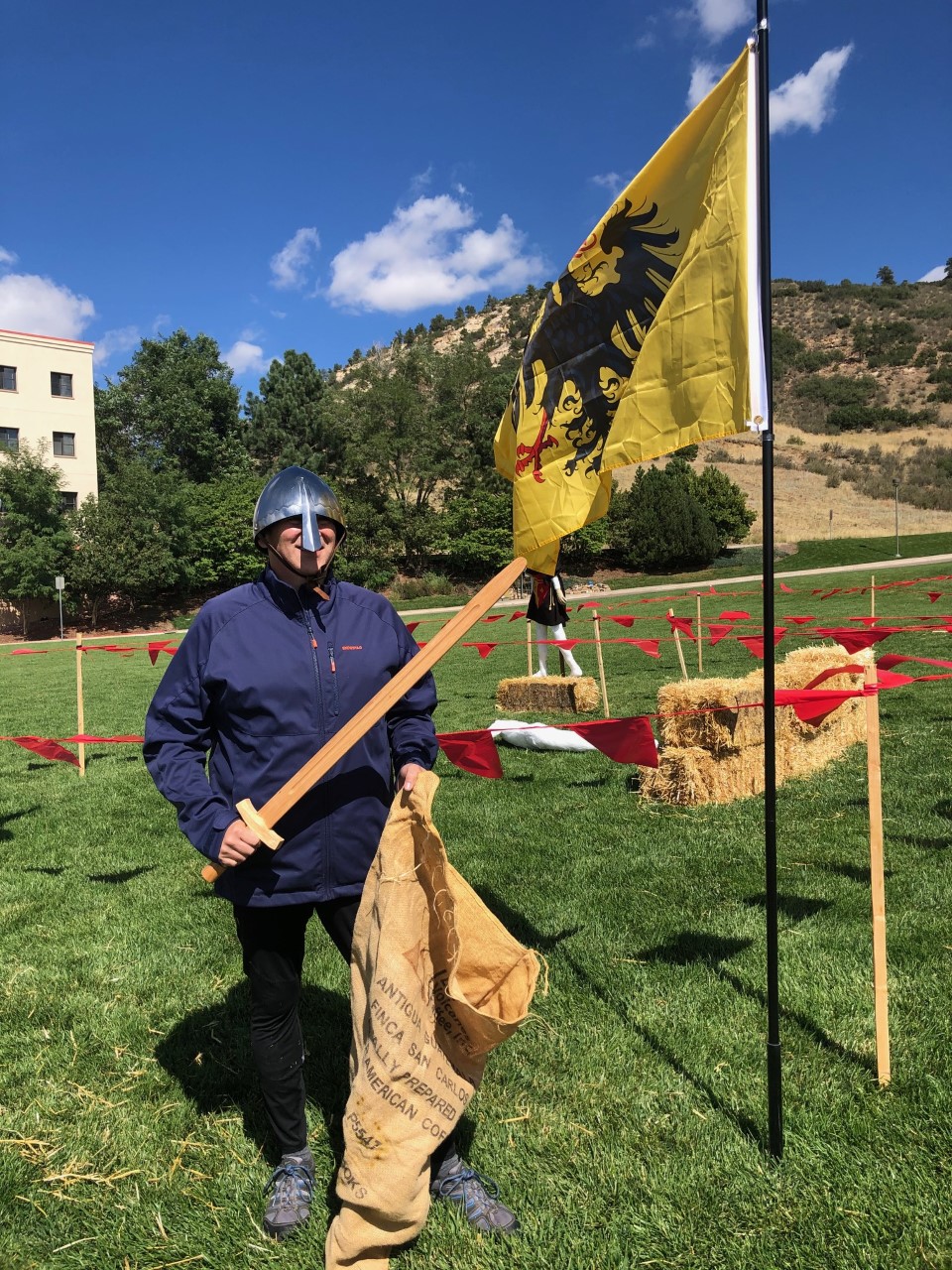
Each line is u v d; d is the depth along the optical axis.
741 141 2.16
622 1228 2.14
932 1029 2.94
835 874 4.43
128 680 16.14
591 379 2.70
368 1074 1.97
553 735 7.62
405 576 47.56
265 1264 2.11
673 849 4.97
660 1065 2.84
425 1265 2.06
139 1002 3.56
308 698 2.22
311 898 2.21
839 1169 2.29
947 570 32.50
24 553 37.75
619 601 29.77
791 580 32.50
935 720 7.89
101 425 59.34
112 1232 2.26
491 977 2.16
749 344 2.14
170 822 6.27
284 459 56.47
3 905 4.72
